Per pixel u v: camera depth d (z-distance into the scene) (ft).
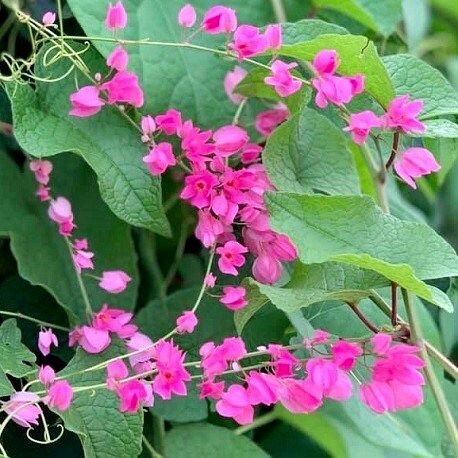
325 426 2.45
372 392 1.91
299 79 2.02
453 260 1.95
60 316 2.21
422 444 2.33
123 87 2.03
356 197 1.94
